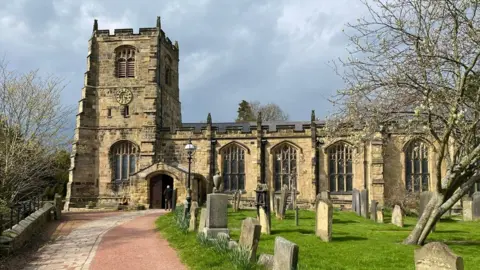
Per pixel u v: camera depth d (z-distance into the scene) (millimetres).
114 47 54062
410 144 47375
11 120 31219
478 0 17453
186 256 16328
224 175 51344
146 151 51125
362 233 23297
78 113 52156
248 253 13688
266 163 50750
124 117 52719
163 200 47188
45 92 43250
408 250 17531
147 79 53000
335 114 21141
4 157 29453
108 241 21344
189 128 52250
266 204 23219
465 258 16422
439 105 18828
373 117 20188
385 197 47156
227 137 51531
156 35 53844
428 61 17859
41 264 16297
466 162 18547
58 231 25922
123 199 51094
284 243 11523
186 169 49500
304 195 49500
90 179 51688
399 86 18891
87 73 53281
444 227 27844
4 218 22062
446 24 18609
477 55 17016
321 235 20672
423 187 47250
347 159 49250
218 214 19797
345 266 14734
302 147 50094
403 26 19094
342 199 48531
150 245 19688
